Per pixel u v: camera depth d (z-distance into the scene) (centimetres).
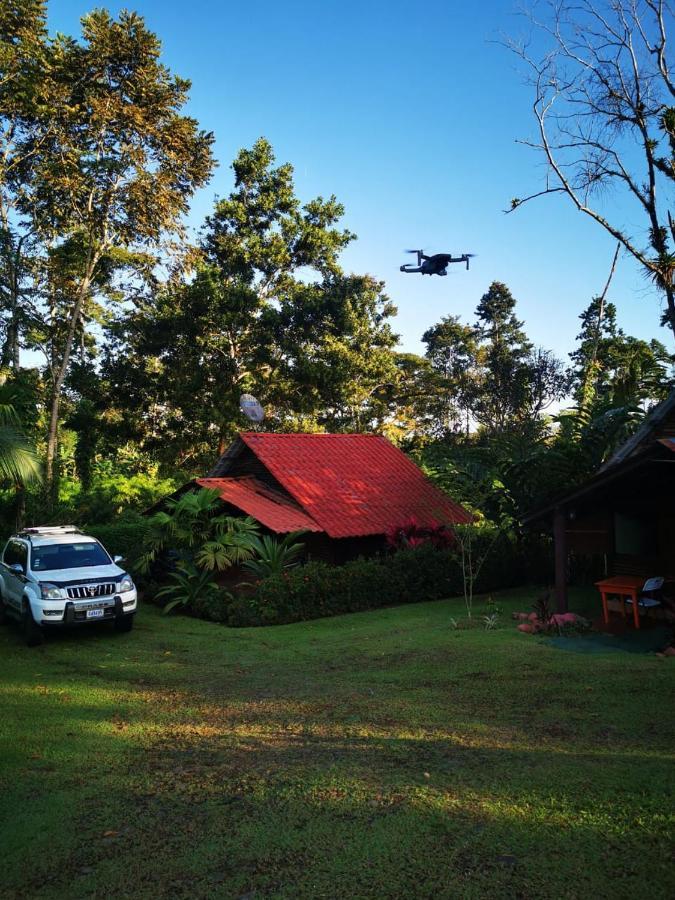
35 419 2519
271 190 4084
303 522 1762
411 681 891
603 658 924
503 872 405
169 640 1285
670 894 374
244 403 2328
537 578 1909
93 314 3619
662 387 1931
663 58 1667
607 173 1709
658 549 1290
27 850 468
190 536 1670
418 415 5559
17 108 2847
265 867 429
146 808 529
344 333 4241
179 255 3353
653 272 1681
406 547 1788
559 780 530
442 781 545
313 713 780
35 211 3123
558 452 1877
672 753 581
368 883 404
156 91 3062
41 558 1366
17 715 802
